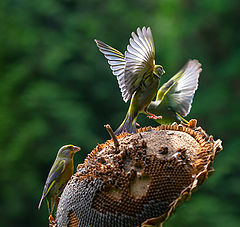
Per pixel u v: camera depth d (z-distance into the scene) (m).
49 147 19.20
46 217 18.36
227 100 22.52
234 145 21.14
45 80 21.22
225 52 23.92
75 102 21.05
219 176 19.41
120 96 22.27
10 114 18.95
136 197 4.50
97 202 4.57
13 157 18.30
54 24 23.22
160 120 6.12
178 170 4.57
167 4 24.69
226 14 23.94
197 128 5.12
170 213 4.42
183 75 6.18
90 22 23.61
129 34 24.64
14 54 20.66
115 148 4.79
